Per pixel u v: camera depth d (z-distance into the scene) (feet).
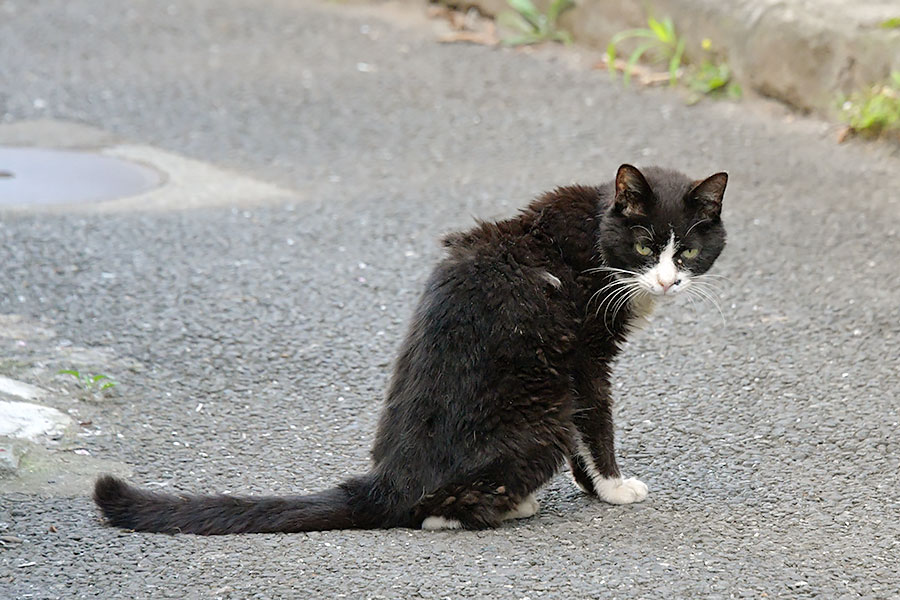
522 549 25.70
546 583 24.04
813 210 46.78
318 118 58.29
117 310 39.68
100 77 63.21
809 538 26.37
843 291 40.40
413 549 25.61
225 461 30.96
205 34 69.87
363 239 45.50
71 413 33.04
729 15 58.29
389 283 42.01
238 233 45.93
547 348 27.20
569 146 54.13
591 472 28.81
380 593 23.68
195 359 36.68
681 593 23.72
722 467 30.27
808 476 29.63
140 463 30.60
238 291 41.29
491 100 59.98
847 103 53.72
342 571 24.54
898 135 51.80
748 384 34.76
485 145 54.75
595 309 28.09
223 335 38.19
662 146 53.57
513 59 65.16
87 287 41.19
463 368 26.66
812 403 33.50
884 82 52.47
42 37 68.95
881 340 36.99
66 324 38.55
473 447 26.66
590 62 64.28
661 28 60.70
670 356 36.63
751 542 26.17
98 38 69.10
